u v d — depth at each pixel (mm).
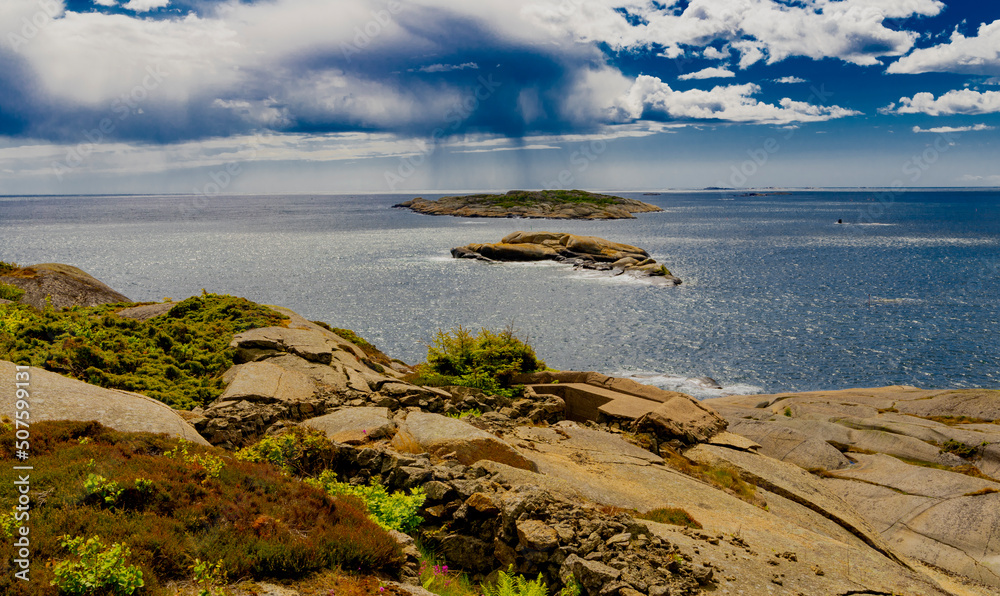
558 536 6543
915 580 6809
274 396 11359
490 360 17578
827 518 11211
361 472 8242
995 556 11047
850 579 6570
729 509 9258
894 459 15375
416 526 7277
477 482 7809
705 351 45719
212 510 5352
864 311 59938
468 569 6973
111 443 6672
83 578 4078
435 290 72500
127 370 12367
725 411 20219
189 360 13477
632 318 57312
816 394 22875
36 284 21406
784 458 15906
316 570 5078
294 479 6852
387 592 5004
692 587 5832
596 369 41125
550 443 11539
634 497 8875
